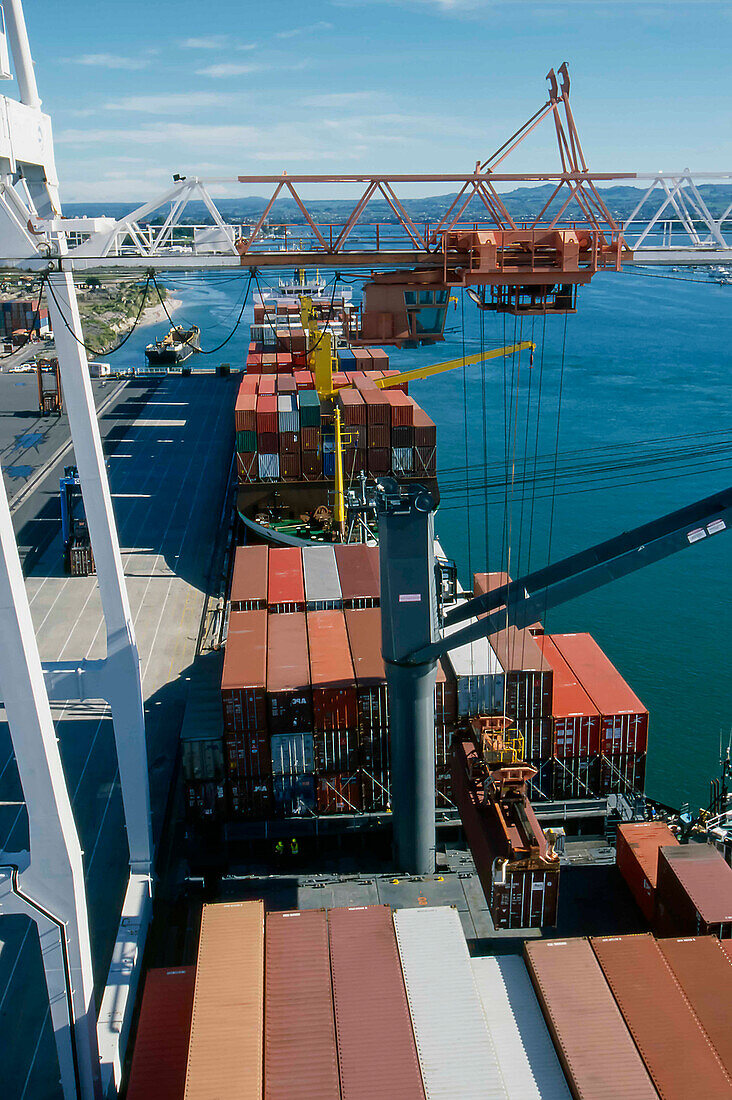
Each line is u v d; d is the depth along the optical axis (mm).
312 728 31828
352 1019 19531
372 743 32000
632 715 32125
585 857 31406
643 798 33125
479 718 26391
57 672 27266
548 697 31922
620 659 52375
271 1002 19969
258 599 40531
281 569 44844
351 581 42906
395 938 21938
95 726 41188
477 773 26250
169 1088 20047
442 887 29172
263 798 32562
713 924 23281
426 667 29094
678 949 21891
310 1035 19141
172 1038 21328
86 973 21828
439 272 25094
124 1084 24141
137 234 24703
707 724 45594
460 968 20969
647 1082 18141
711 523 27000
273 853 32406
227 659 33844
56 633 49219
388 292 25469
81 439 25516
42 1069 24281
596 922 28078
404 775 29953
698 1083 18062
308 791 32656
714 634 55375
